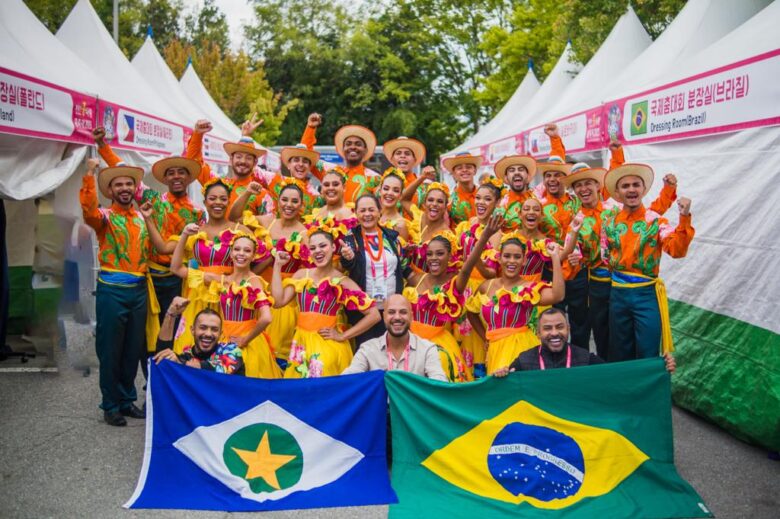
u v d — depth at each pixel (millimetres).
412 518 4570
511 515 4617
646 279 6160
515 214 7629
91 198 6211
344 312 6375
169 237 7223
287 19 40031
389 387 5129
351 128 8289
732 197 6492
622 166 6102
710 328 6738
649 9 16844
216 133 12961
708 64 6820
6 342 8875
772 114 5902
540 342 5781
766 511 4789
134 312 6508
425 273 6605
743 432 6039
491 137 16906
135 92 10414
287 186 6977
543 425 5027
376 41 40000
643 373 5082
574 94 12461
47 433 6270
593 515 4621
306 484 4949
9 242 8852
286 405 5102
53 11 25312
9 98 6551
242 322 5938
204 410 5078
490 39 29516
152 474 4984
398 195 7059
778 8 6762
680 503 4766
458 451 4988
